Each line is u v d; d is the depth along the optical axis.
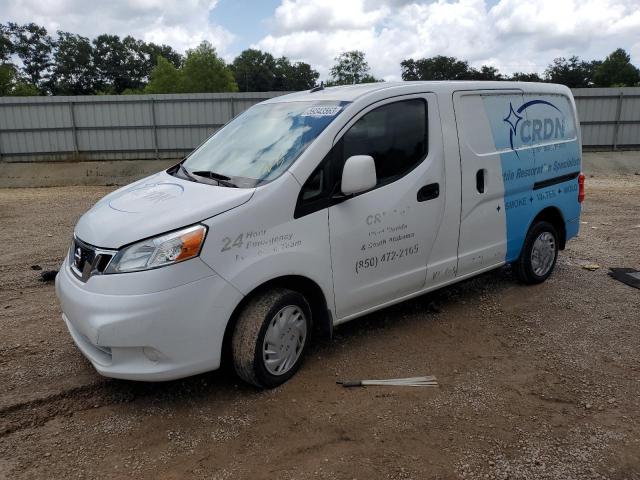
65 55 94.38
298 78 106.06
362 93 4.07
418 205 4.25
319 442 3.12
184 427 3.28
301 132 3.87
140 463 2.96
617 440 3.12
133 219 3.37
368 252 4.01
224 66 61.69
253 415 3.39
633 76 77.62
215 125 23.78
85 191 18.31
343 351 4.25
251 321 3.47
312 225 3.65
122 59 99.75
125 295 3.12
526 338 4.49
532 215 5.38
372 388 3.70
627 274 6.07
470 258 4.83
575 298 5.39
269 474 2.86
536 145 5.31
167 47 105.44
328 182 3.72
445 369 3.97
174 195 3.62
